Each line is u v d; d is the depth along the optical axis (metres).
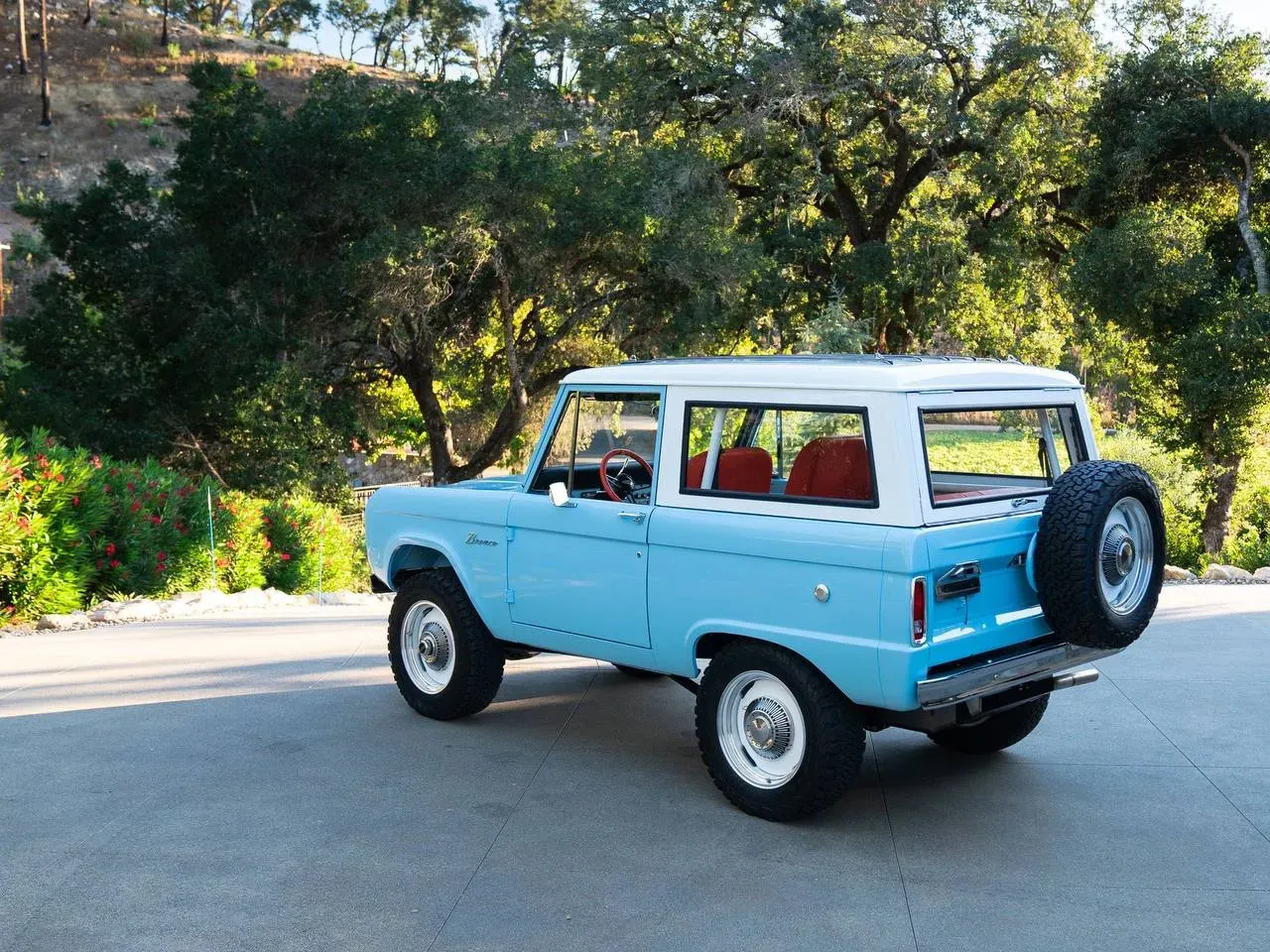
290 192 26.44
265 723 6.55
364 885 4.35
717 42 31.62
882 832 4.88
